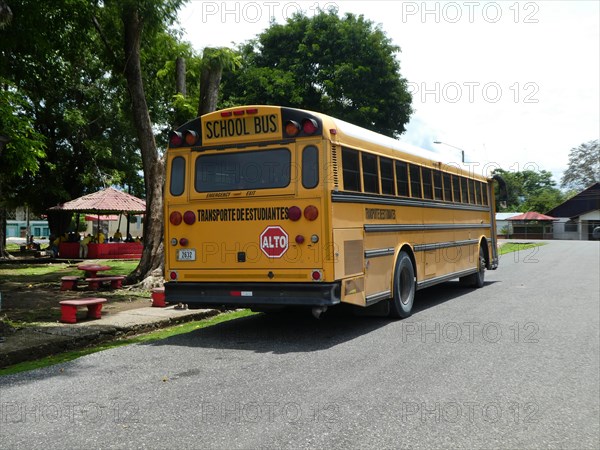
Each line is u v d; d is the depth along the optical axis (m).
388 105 30.42
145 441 4.28
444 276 12.01
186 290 8.37
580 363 6.64
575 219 65.00
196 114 16.53
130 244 28.66
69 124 28.52
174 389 5.61
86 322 9.39
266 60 32.28
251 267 8.05
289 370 6.32
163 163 15.32
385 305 9.59
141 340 8.55
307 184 7.75
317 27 31.27
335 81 29.73
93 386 5.75
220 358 6.95
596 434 4.46
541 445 4.25
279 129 7.96
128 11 14.57
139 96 15.16
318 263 7.66
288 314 10.68
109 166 31.50
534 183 83.44
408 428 4.55
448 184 12.47
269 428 4.54
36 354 7.48
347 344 7.72
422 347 7.50
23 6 13.62
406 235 10.09
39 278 17.91
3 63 15.37
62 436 4.39
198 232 8.43
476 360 6.79
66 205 26.11
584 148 84.94
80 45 16.97
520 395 5.43
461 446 4.21
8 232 66.56
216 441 4.28
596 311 10.59
